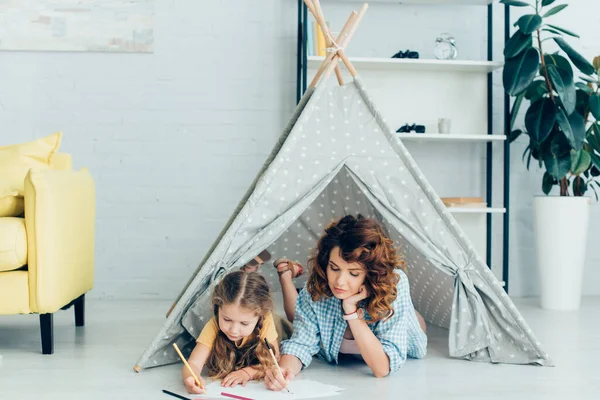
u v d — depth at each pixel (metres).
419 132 3.27
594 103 3.13
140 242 3.41
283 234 2.68
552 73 3.05
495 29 3.52
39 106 3.35
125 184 3.40
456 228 2.02
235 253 1.97
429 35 3.49
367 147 2.04
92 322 2.73
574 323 2.77
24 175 2.39
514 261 3.55
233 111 3.44
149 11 3.38
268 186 1.95
